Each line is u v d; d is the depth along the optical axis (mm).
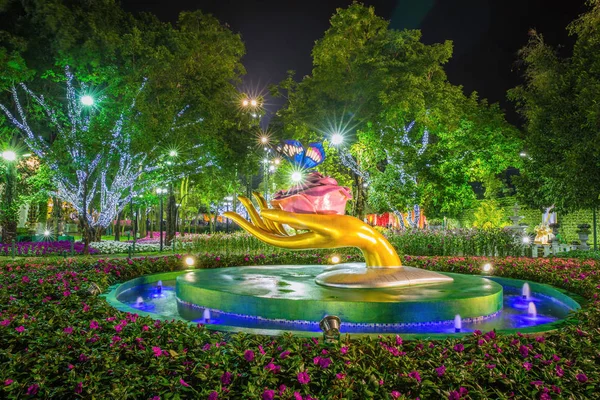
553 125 17094
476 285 8016
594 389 3834
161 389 3713
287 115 24922
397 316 6523
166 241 27578
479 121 24062
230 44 26031
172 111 22844
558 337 4906
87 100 18812
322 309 6633
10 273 9406
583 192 17047
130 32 21891
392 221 40344
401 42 21094
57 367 4016
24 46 17531
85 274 9312
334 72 21828
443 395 3590
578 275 9422
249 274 9617
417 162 22391
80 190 23781
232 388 3785
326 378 3820
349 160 25641
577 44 17391
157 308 8383
